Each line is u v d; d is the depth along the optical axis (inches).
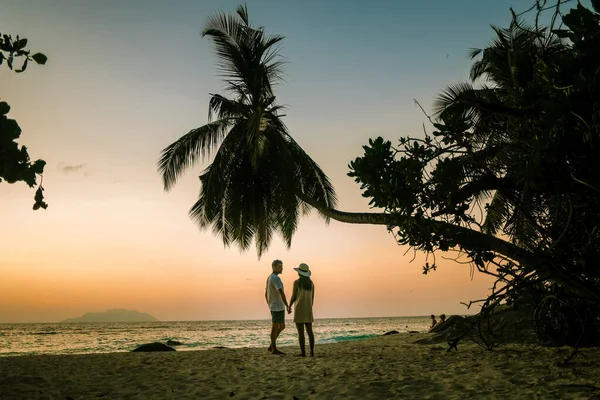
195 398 203.6
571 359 267.9
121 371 296.0
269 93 621.3
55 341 1637.6
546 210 234.4
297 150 625.6
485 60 519.5
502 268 226.1
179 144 601.9
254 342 1305.4
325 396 196.9
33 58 98.0
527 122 198.1
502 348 362.9
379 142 216.5
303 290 372.2
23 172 86.5
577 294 255.1
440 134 205.6
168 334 2362.2
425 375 234.1
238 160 618.5
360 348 466.9
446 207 209.6
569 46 163.2
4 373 283.9
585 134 151.6
